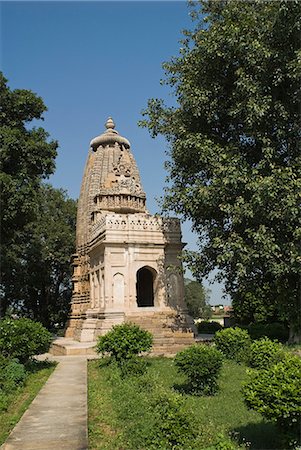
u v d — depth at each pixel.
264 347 16.59
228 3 22.16
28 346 17.31
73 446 8.06
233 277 22.62
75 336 30.17
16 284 45.41
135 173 38.38
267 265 19.56
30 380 15.61
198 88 21.38
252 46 18.88
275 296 22.17
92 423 10.08
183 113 22.77
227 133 22.78
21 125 27.30
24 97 26.45
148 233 27.72
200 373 12.79
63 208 49.31
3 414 11.12
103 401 12.09
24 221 26.59
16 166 25.72
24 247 45.03
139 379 14.23
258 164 19.64
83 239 35.38
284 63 18.98
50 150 26.78
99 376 16.33
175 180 24.59
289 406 7.58
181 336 24.39
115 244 26.94
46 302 49.03
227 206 19.31
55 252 46.09
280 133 19.67
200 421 9.23
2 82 26.30
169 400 9.30
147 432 8.70
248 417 10.27
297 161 19.25
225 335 19.33
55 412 10.56
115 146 37.94
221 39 19.77
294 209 17.72
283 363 8.52
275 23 18.73
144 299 34.91
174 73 24.14
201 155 20.41
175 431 8.43
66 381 15.02
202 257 22.58
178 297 27.92
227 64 20.41
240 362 18.16
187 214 24.06
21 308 50.38
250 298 31.48
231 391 13.23
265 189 18.02
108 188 32.56
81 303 34.50
